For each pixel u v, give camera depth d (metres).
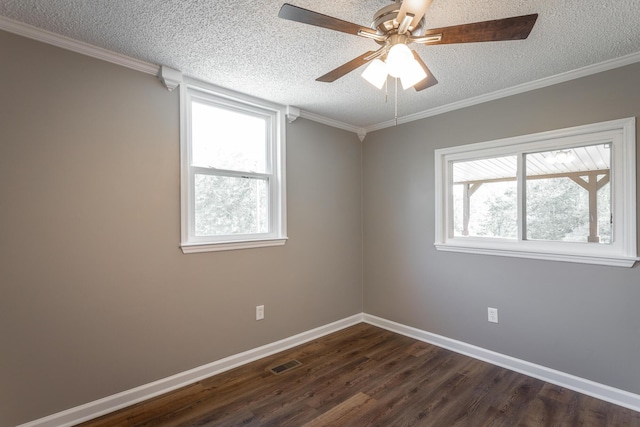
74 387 1.94
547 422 1.95
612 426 1.90
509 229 2.72
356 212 3.76
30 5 1.59
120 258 2.11
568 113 2.35
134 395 2.15
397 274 3.47
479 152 2.84
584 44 1.94
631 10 1.61
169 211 2.33
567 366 2.35
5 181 1.74
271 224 2.99
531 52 2.04
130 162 2.16
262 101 2.84
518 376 2.51
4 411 1.74
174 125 2.36
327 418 2.00
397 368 2.64
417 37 1.42
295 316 3.13
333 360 2.79
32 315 1.81
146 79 2.23
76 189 1.96
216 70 2.30
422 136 3.24
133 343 2.16
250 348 2.78
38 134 1.83
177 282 2.36
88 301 2.00
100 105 2.04
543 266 2.47
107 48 2.01
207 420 1.98
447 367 2.65
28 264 1.80
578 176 2.38
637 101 2.07
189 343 2.42
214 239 2.60
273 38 1.89
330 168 3.47
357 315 3.75
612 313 2.17
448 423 1.95
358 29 1.39
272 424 1.95
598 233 2.30
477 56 2.08
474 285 2.86
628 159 2.10
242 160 2.81
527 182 2.62
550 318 2.43
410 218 3.34
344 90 2.65
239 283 2.71
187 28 1.79
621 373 2.13
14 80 1.76
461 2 1.57
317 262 3.34
